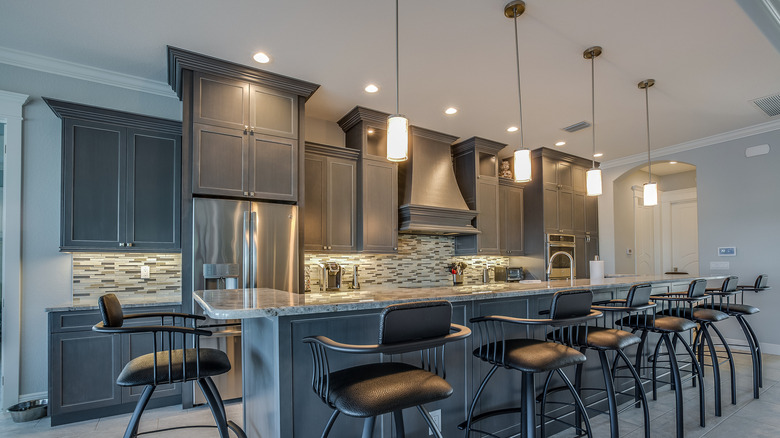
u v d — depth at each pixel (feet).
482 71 11.18
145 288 11.46
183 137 10.09
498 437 6.79
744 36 9.47
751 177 16.07
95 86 11.06
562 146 18.42
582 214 20.57
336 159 13.75
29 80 10.33
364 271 15.49
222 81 10.63
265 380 5.88
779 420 9.11
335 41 9.62
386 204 14.52
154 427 8.85
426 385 4.45
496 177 18.04
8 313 9.80
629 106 13.66
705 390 11.23
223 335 10.16
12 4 8.07
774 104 13.57
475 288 8.16
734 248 16.42
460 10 8.48
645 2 8.27
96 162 10.25
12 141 10.00
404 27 9.09
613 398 6.97
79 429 8.82
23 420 9.18
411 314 4.15
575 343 7.14
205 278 9.91
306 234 12.92
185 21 8.75
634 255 22.44
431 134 16.12
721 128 16.02
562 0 8.20
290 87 11.55
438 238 17.93
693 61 10.66
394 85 12.02
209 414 9.61
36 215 10.27
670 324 8.38
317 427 5.44
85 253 10.78
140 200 10.70
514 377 7.69
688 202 23.72
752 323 15.99
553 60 10.59
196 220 9.96
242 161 10.71
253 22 8.84
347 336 5.75
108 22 8.77
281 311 4.79
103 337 9.42
